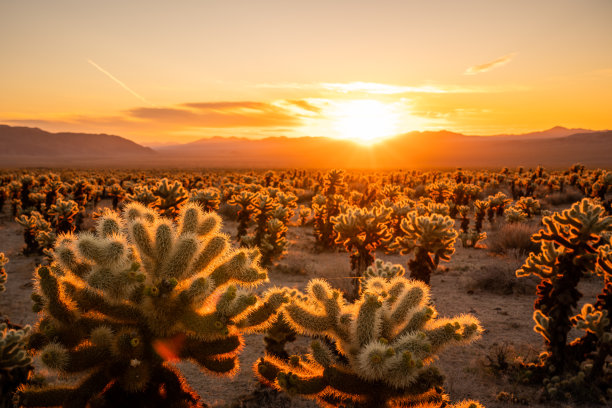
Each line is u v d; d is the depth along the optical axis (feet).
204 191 44.83
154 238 9.75
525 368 17.62
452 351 20.02
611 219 15.84
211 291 9.30
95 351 8.91
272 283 31.73
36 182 94.22
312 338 21.03
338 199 48.65
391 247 28.68
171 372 10.27
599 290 30.30
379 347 8.38
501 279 30.81
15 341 8.46
